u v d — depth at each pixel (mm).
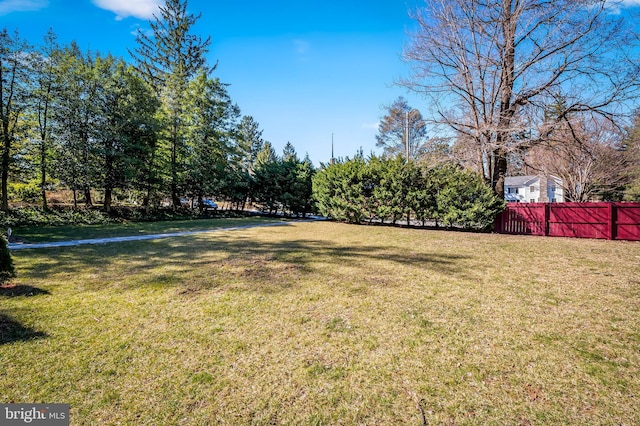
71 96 14320
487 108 12383
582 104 10961
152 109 17594
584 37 10484
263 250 7598
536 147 12070
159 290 4406
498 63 11711
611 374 2361
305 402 2062
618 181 18328
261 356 2645
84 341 2877
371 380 2309
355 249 7730
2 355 2602
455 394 2145
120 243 8695
